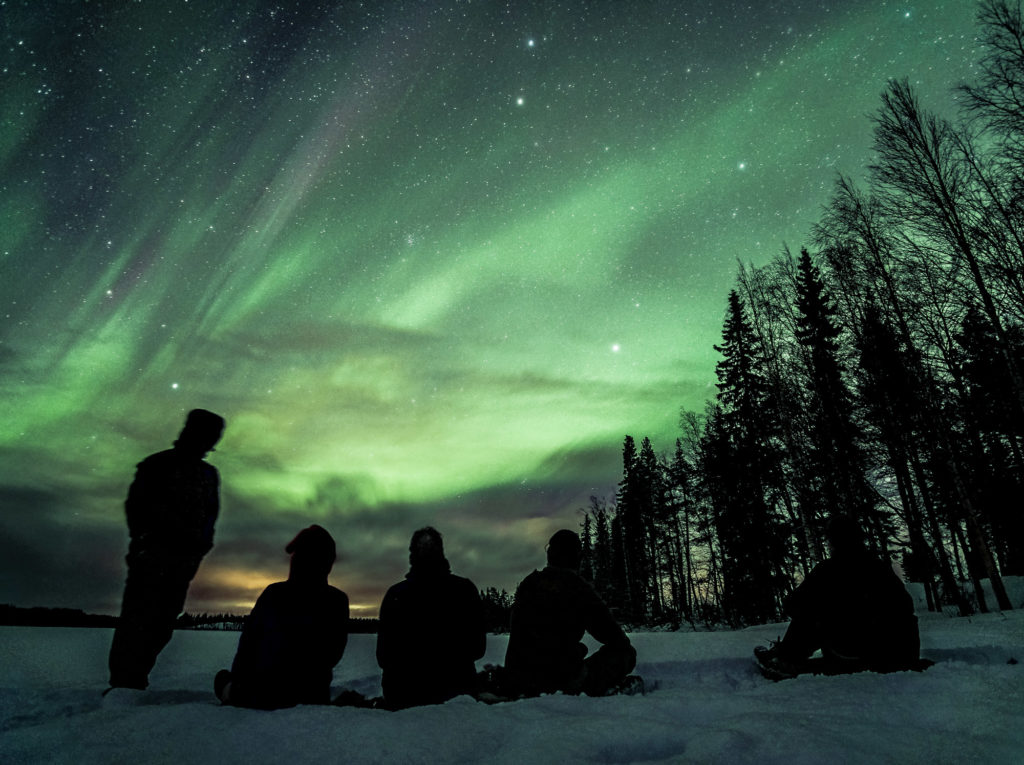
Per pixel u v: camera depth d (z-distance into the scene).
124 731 1.48
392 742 1.38
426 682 2.62
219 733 1.46
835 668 2.99
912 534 14.36
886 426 14.02
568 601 2.95
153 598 2.82
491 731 1.53
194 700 2.61
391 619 2.73
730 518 22.72
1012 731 1.47
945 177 11.54
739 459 22.59
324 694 2.41
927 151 11.58
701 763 1.23
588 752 1.33
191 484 3.08
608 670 2.86
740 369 22.88
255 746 1.37
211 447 3.27
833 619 3.02
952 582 12.96
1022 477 16.17
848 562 3.07
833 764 1.21
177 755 1.30
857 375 14.16
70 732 1.48
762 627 9.87
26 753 1.34
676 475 31.81
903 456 14.07
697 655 3.89
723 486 23.58
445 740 1.42
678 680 3.50
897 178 11.87
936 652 3.53
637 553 35.66
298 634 2.37
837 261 13.70
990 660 3.38
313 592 2.48
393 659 2.68
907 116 11.77
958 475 12.37
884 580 2.97
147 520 2.93
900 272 12.60
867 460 15.74
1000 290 10.91
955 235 11.20
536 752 1.32
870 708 1.73
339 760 1.27
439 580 2.82
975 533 11.98
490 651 5.84
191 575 2.99
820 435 15.89
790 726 1.50
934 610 15.20
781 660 3.19
